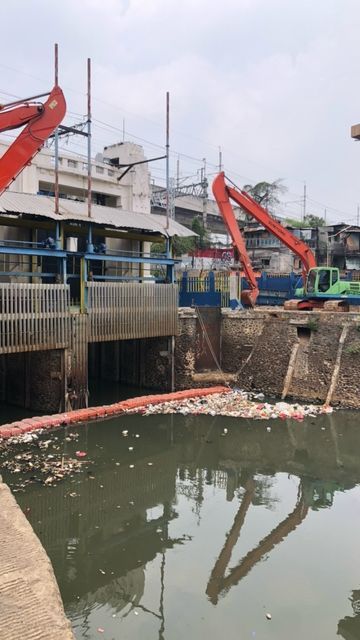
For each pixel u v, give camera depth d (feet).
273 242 173.47
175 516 41.42
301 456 55.57
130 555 35.06
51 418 59.21
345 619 27.89
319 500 44.73
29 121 57.41
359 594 30.27
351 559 34.42
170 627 27.07
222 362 84.89
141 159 104.17
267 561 34.06
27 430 56.34
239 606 29.01
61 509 41.16
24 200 65.51
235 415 67.21
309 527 39.37
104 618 27.96
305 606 29.09
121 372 86.48
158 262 76.95
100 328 67.10
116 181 99.35
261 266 171.32
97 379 90.43
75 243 83.56
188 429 62.28
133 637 26.30
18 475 45.50
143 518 40.98
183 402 71.46
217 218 213.66
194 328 80.33
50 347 60.85
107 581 31.83
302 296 94.73
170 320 77.46
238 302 89.66
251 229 177.99
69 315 62.80
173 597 29.99
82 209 71.92
